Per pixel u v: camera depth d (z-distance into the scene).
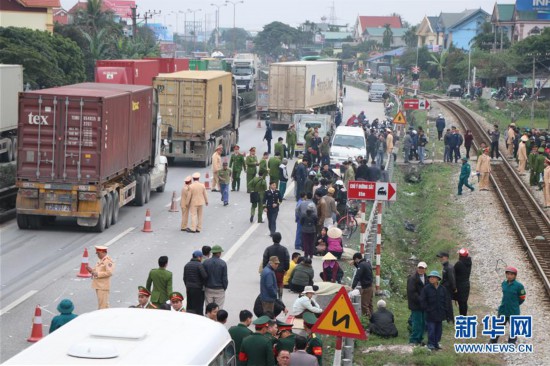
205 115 58.75
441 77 189.88
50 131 36.50
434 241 42.50
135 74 64.81
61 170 36.69
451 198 53.62
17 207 36.91
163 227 39.69
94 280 24.78
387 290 32.78
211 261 24.62
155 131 47.06
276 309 24.31
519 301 25.72
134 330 13.11
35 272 30.97
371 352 24.44
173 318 14.23
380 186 30.56
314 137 58.28
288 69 86.25
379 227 31.41
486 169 54.66
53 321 19.25
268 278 24.17
